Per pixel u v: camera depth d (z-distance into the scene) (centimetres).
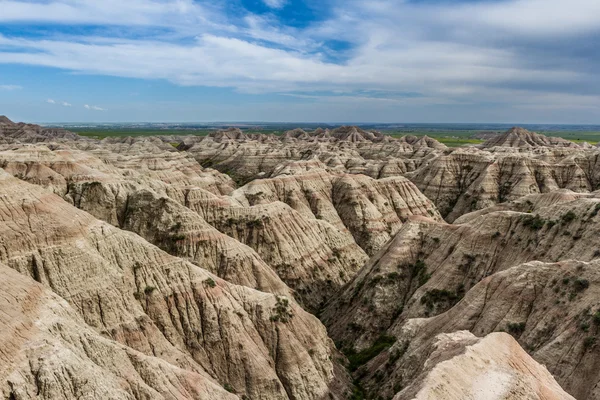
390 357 6269
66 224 5569
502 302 5766
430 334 6075
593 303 5025
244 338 5919
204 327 5916
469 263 7712
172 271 6200
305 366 5991
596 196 8812
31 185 5806
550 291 5566
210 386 4709
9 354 3441
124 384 4056
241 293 6494
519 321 5544
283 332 6162
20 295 4128
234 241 8462
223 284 6488
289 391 5759
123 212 9088
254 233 9925
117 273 5709
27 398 3297
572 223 7106
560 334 4991
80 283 5284
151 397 4106
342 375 6500
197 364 5625
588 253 6538
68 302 5084
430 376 3697
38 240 5272
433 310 7356
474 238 7912
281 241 9875
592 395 4369
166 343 5569
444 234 8556
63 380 3494
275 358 5994
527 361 4325
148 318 5631
